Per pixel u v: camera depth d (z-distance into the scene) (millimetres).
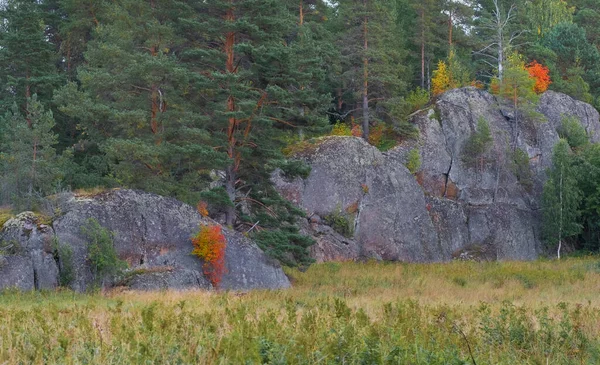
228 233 30297
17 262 25016
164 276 26672
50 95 41594
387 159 47000
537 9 76625
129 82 33031
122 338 8344
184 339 8492
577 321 11406
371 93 52281
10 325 10289
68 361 7301
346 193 43875
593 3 86938
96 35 42250
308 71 32500
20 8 43906
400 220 45312
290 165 32406
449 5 65125
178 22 34312
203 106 33781
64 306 18016
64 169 32875
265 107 32219
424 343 8852
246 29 31938
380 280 34281
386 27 51938
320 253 40844
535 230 52750
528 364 8648
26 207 27797
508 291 29547
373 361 7395
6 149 34438
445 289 30359
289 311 10578
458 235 49281
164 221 28812
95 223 26375
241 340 7730
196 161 31812
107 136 34469
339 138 46000
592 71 68625
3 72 42844
